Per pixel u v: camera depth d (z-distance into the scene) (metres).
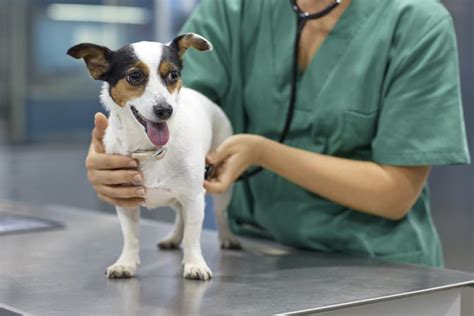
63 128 3.94
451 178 2.58
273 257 1.62
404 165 1.60
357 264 1.55
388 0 1.67
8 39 3.84
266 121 1.75
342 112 1.65
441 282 1.39
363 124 1.65
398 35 1.63
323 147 1.71
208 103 1.57
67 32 3.67
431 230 1.74
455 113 1.61
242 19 1.78
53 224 1.96
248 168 1.74
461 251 2.55
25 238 1.79
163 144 1.29
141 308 1.19
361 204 1.62
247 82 1.78
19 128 3.98
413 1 1.65
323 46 1.69
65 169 3.96
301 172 1.60
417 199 1.69
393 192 1.61
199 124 1.43
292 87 1.71
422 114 1.60
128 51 1.29
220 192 1.50
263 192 1.77
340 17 1.68
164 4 3.22
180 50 1.35
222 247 1.71
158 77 1.28
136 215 1.44
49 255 1.60
